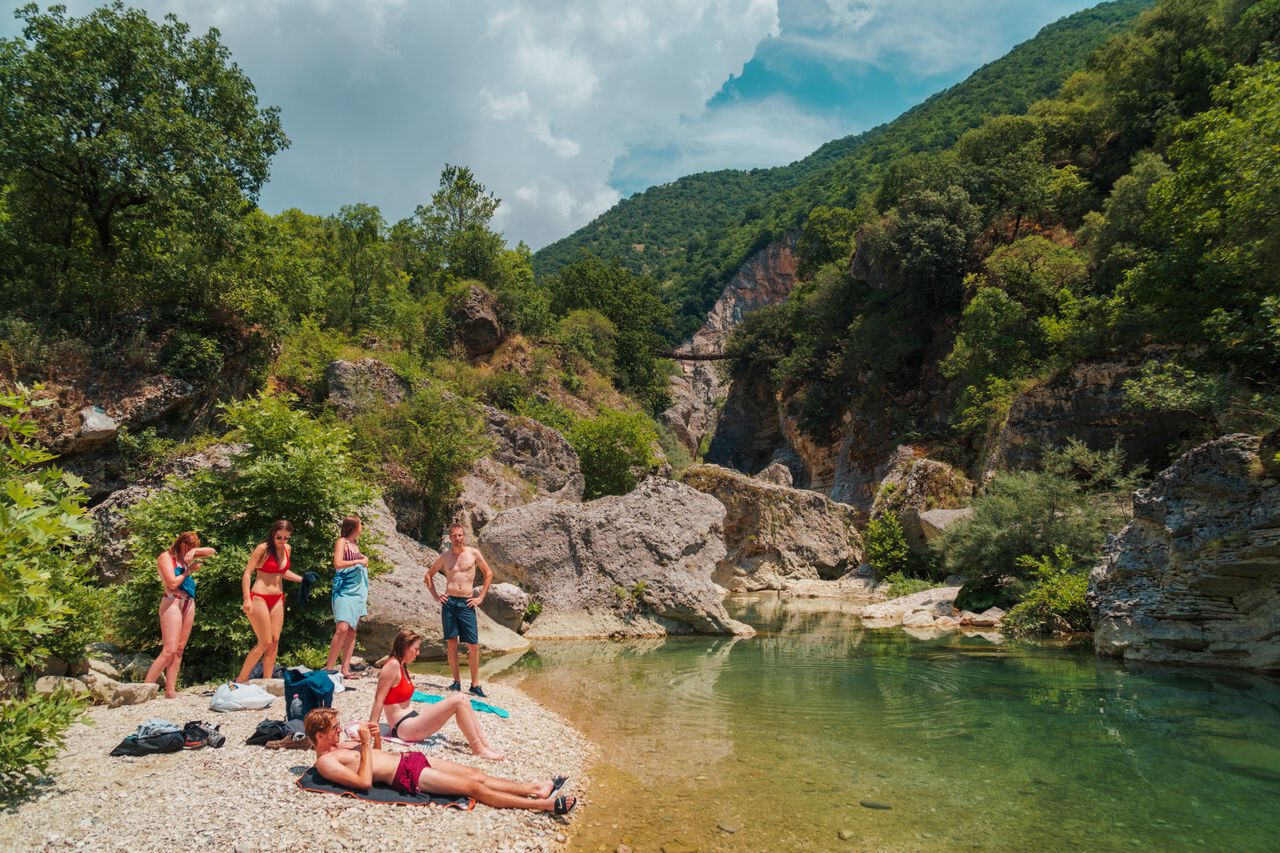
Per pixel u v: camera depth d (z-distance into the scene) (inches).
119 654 354.0
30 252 729.0
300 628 381.4
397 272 1622.8
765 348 2504.9
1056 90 2918.3
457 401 868.0
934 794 230.2
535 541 628.1
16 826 174.7
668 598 603.8
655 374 2456.9
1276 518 390.0
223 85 833.5
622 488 1176.8
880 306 1840.6
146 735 227.0
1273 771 247.0
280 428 403.5
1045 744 281.3
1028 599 600.4
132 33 735.7
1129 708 334.0
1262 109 625.6
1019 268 1193.4
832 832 201.8
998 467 896.9
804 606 816.3
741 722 319.3
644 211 7495.1
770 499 1062.4
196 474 400.2
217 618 350.0
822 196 4173.2
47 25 700.7
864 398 1761.8
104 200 761.6
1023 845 191.5
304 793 198.8
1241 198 615.2
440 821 194.1
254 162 863.1
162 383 705.0
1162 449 787.4
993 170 1674.5
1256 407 546.6
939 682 395.9
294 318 1057.5
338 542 337.4
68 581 298.2
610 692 379.6
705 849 190.9
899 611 709.9
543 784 216.4
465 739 262.4
